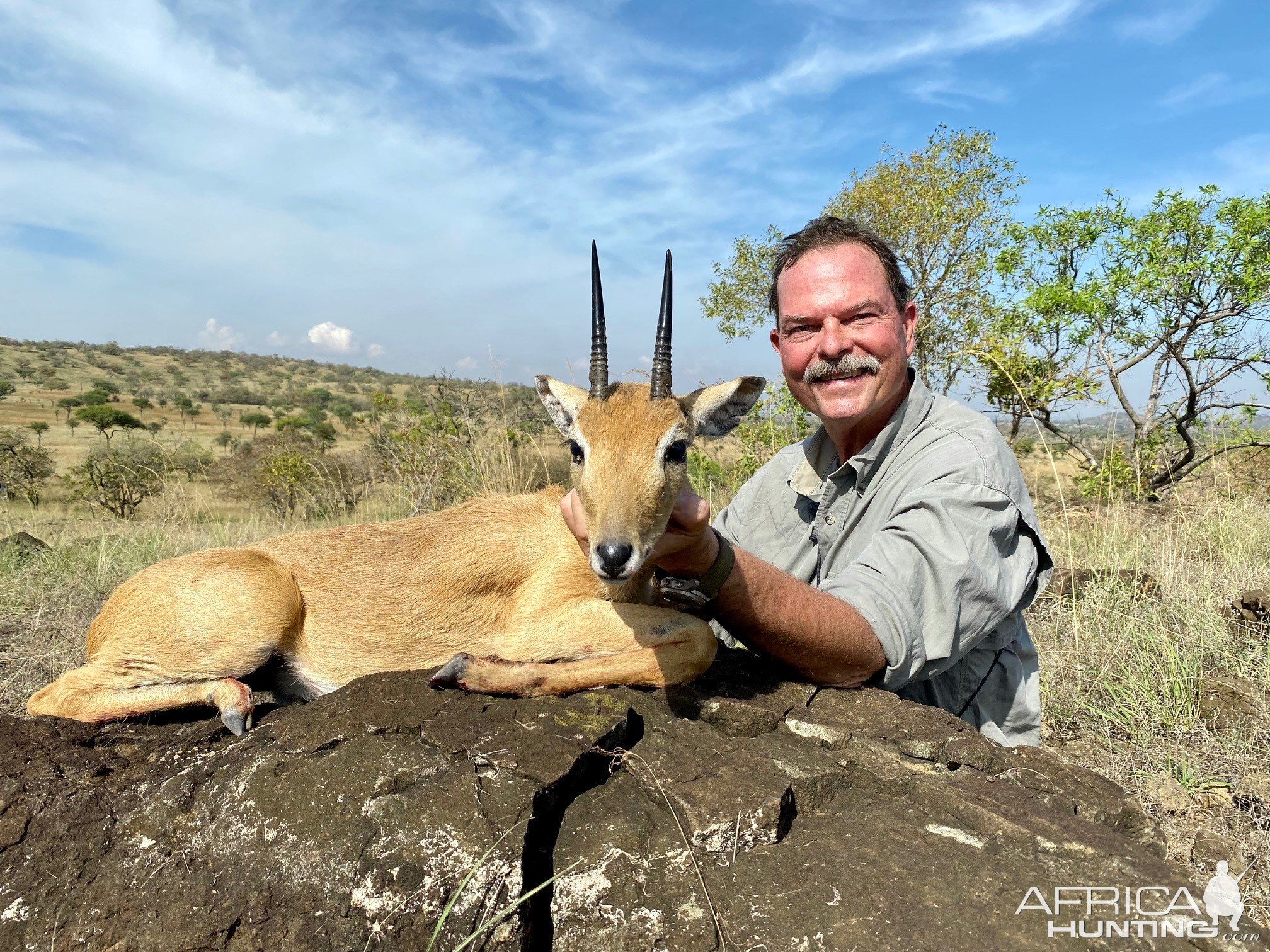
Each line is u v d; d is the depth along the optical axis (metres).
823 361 0.85
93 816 0.54
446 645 0.87
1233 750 0.94
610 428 0.73
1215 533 1.85
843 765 0.59
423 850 0.49
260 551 0.90
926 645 0.71
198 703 0.79
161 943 0.48
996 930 0.44
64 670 1.26
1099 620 1.29
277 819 0.52
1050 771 0.62
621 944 0.45
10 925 0.49
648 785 0.55
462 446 2.23
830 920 0.45
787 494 0.97
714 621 1.02
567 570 0.83
